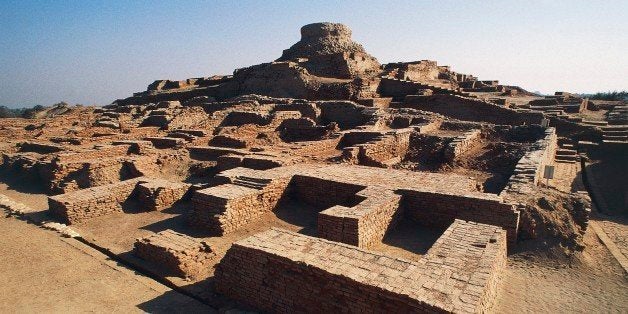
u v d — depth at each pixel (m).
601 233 13.00
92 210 15.64
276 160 18.53
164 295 9.96
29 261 11.91
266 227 13.81
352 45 55.72
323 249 8.87
